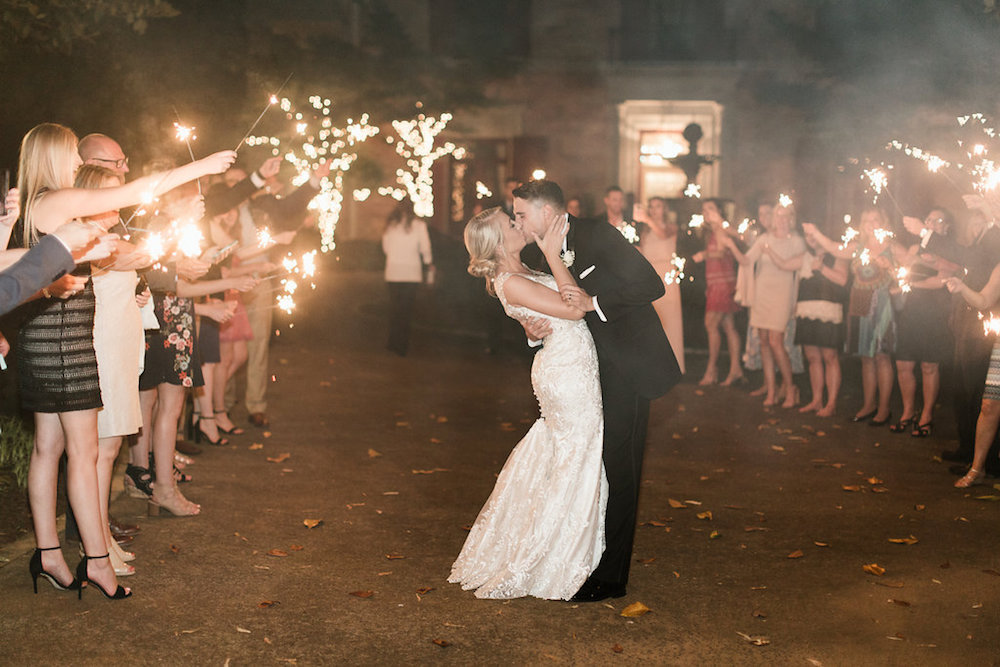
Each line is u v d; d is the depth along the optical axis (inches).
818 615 171.0
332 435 315.6
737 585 185.5
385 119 611.2
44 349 162.4
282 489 249.0
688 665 150.5
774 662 152.0
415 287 503.8
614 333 179.5
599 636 160.7
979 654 155.6
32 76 283.6
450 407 368.2
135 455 221.9
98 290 174.2
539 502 179.5
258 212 301.1
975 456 259.4
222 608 169.9
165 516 223.1
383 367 463.8
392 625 163.8
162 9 283.7
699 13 816.9
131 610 168.2
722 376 450.3
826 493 252.8
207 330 288.2
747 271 396.5
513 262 181.5
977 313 274.2
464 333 589.6
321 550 201.6
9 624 161.3
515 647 155.9
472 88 652.1
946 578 190.2
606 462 178.4
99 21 278.8
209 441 296.8
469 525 220.8
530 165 855.1
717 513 234.1
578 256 181.2
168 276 201.6
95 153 185.3
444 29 852.0
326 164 301.7
